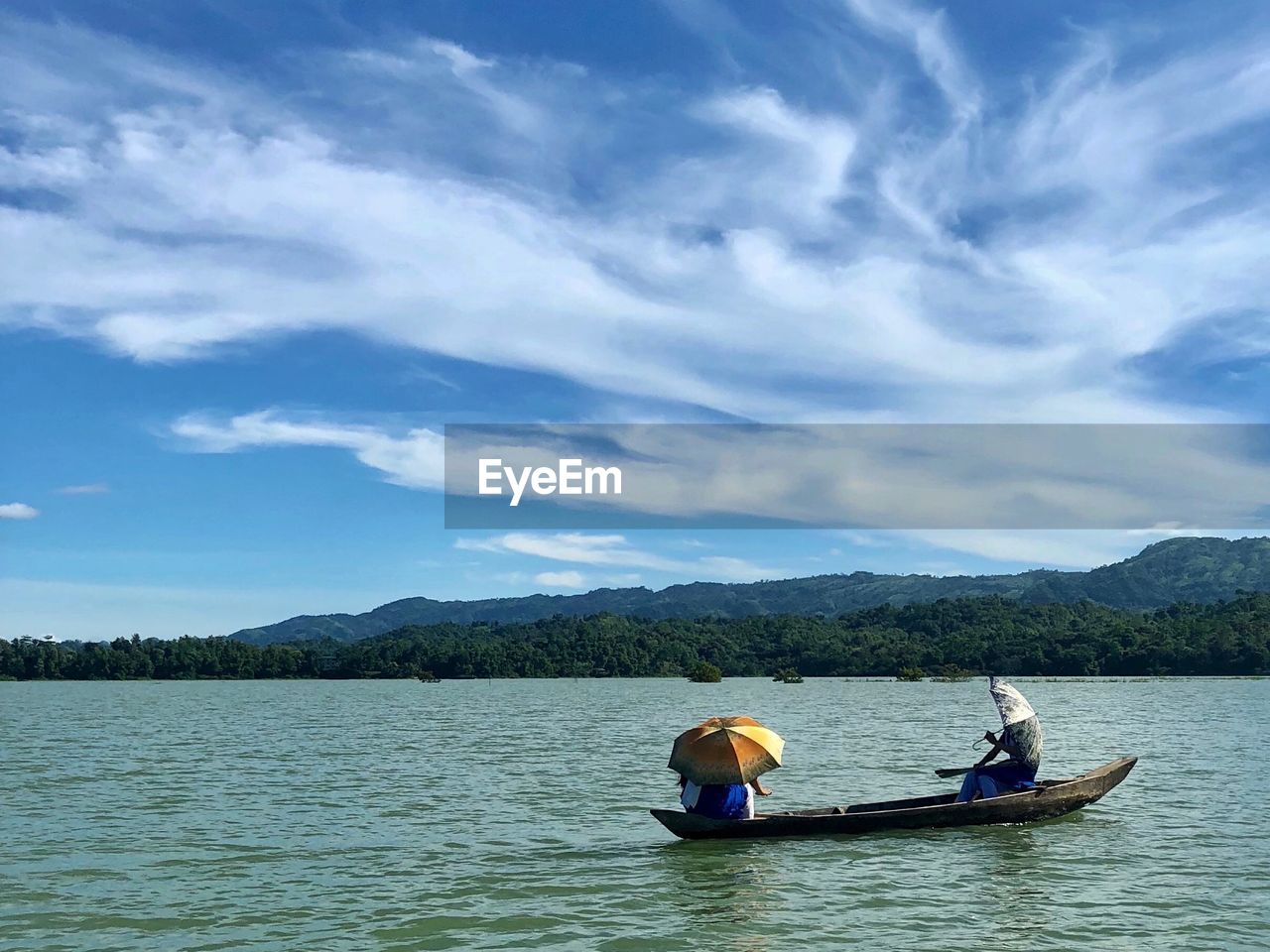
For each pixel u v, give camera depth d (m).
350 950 14.12
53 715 77.12
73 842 21.52
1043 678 159.12
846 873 18.23
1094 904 16.06
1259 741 43.34
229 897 16.86
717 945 14.30
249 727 60.91
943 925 15.07
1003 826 21.94
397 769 35.53
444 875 18.39
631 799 27.34
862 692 122.00
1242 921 15.14
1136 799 25.67
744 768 20.52
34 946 14.35
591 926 15.20
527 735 52.66
